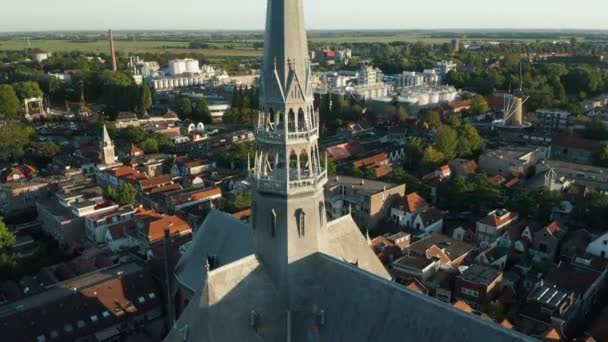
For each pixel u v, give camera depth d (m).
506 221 137.62
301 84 54.53
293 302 59.62
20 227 162.00
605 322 91.38
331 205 155.12
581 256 118.00
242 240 74.44
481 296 101.62
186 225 139.50
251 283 58.59
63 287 100.62
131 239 140.25
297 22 53.59
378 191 151.50
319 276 59.91
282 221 58.00
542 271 116.69
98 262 128.00
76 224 149.50
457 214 160.62
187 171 197.88
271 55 54.16
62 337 88.06
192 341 54.16
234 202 150.75
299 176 56.94
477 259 121.31
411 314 51.44
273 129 56.12
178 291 81.12
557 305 95.00
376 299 54.50
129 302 96.94
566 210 151.50
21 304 93.69
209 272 55.88
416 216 146.00
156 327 97.44
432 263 111.81
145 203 172.25
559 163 185.88
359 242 72.81
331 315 57.50
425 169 195.50
